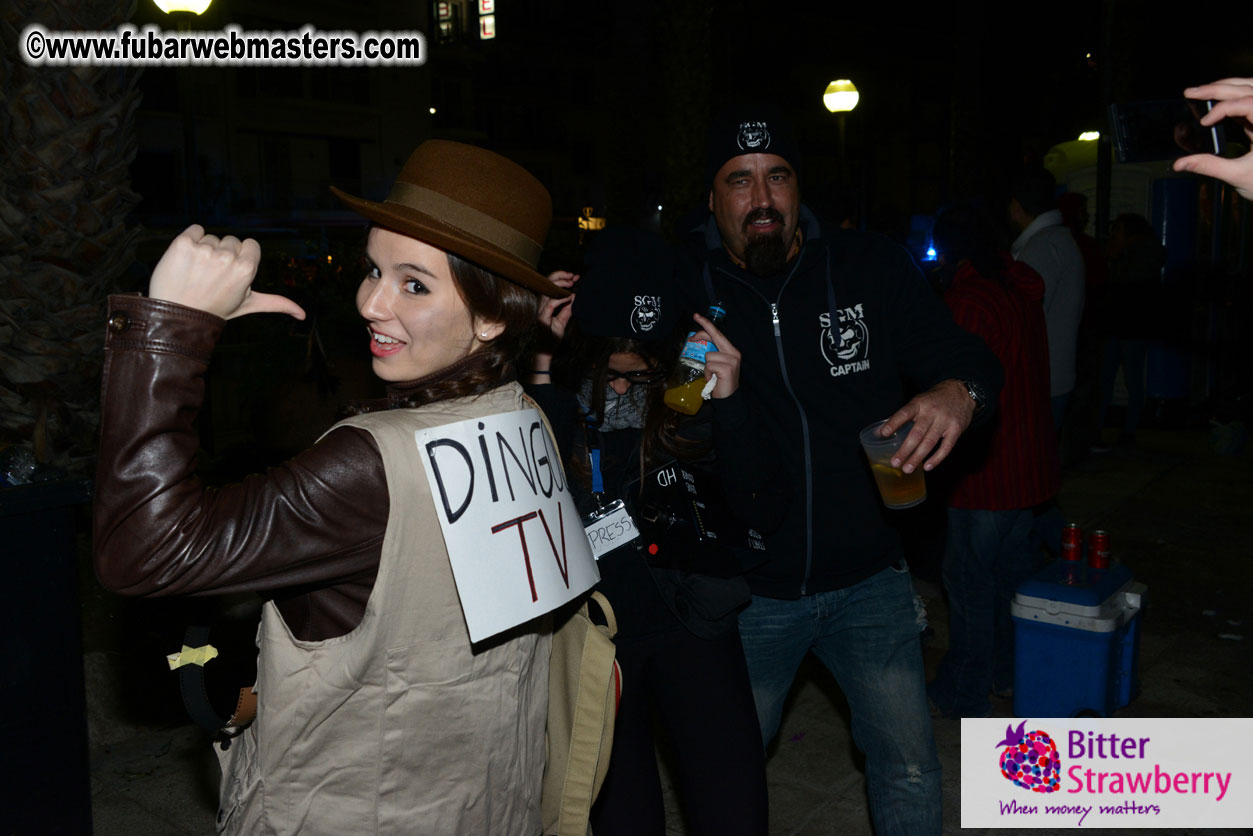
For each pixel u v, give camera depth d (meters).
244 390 6.28
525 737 1.55
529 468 1.52
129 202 4.63
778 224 2.46
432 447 1.36
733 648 2.36
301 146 41.62
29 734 2.23
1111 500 7.20
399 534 1.31
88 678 3.71
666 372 2.34
